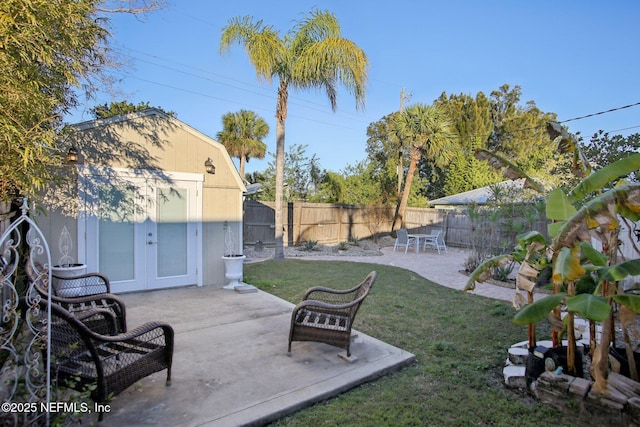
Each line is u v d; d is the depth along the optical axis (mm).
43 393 2191
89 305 3877
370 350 3777
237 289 6414
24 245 3770
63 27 2797
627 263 2611
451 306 5816
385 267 9672
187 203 6719
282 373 3199
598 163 7082
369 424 2510
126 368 2541
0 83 2367
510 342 4203
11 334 2143
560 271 2471
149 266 6344
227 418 2480
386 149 24938
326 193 18562
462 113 24766
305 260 10734
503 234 9484
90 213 5691
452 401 2859
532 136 25922
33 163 2729
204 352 3670
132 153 6098
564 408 2729
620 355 3129
